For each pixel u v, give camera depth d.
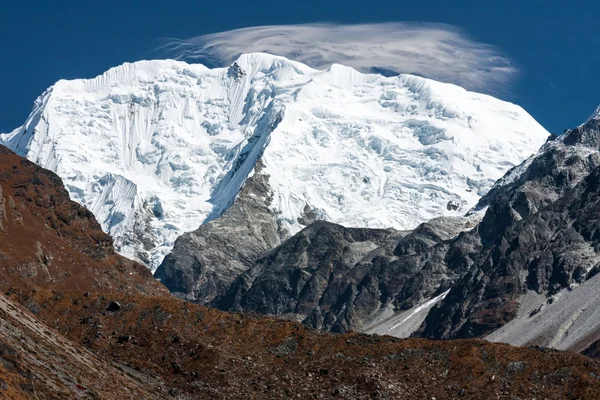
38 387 160.50
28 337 178.50
